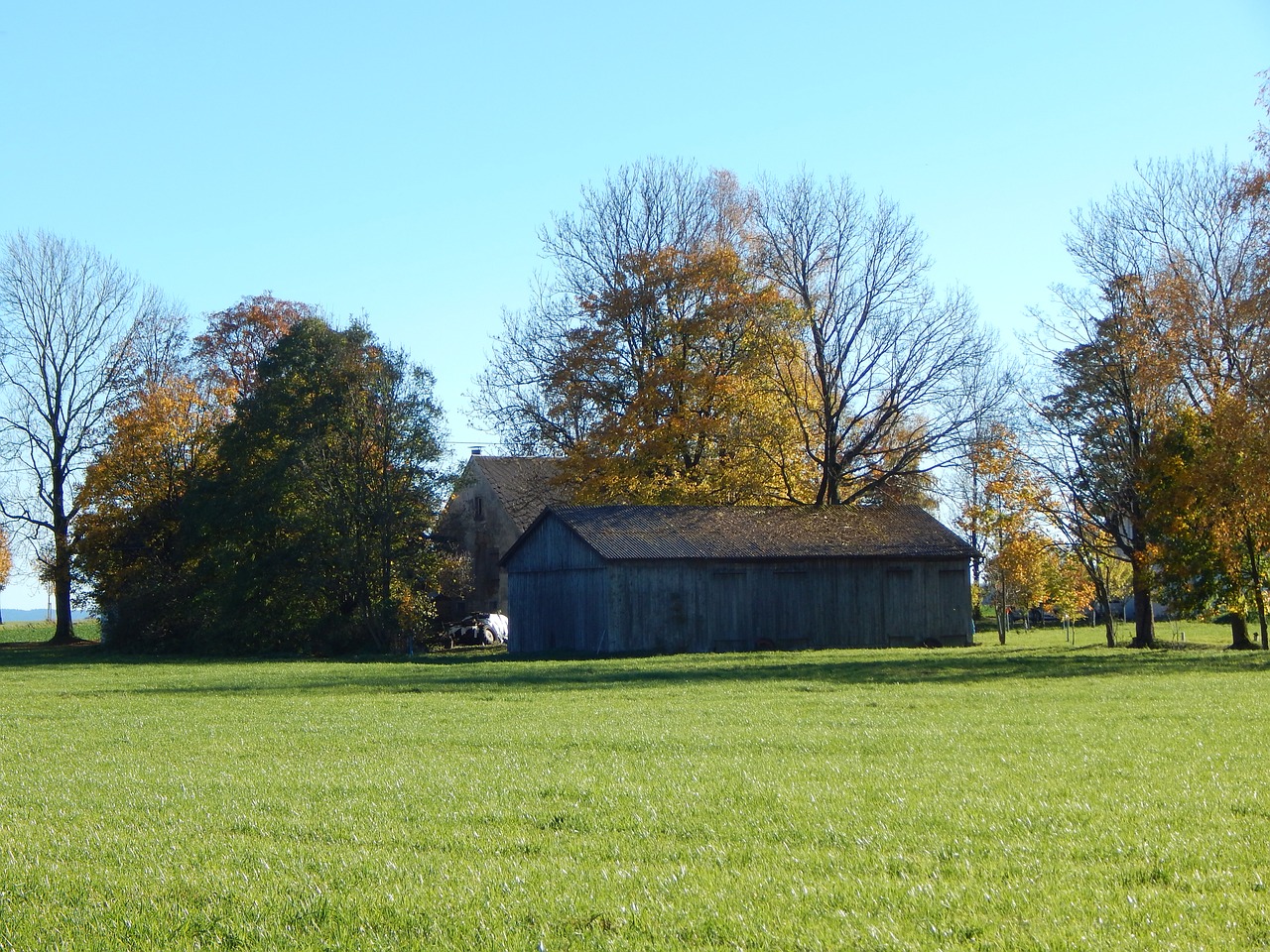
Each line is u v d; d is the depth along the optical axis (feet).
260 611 176.45
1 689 101.96
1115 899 24.85
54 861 30.96
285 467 177.88
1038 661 112.27
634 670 110.22
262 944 23.80
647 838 32.12
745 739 53.11
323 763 49.08
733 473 179.93
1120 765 42.91
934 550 167.84
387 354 188.24
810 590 161.99
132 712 77.51
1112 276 155.02
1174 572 137.49
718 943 22.95
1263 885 25.73
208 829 34.86
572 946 22.97
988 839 30.76
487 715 69.46
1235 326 124.57
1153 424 147.74
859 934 22.94
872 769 43.21
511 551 174.70
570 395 179.22
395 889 27.12
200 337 235.40
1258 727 53.67
